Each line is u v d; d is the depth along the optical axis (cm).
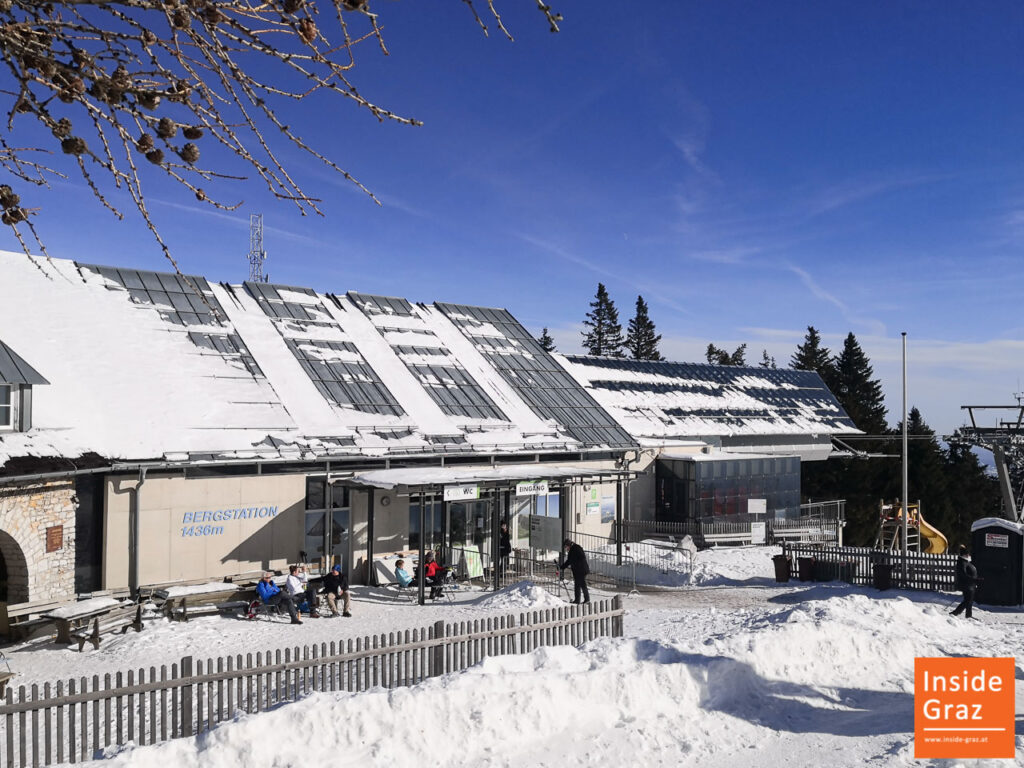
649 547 3278
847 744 1025
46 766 839
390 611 2094
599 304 9469
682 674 1163
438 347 3322
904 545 2589
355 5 279
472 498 2338
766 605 2291
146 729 1048
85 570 1895
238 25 279
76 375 2136
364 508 2497
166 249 333
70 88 284
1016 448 3391
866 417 6175
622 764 959
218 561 2134
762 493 3788
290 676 1133
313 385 2658
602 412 3462
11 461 1645
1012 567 2181
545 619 1371
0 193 325
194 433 2158
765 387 4856
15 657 1568
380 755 906
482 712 1002
